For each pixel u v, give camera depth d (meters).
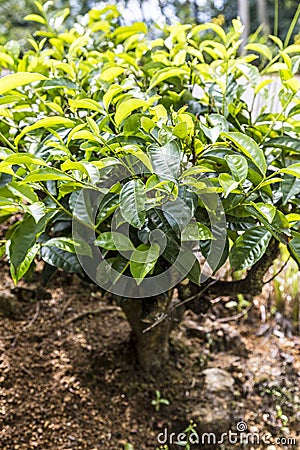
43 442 1.30
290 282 1.88
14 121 1.10
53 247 0.99
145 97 1.00
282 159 1.01
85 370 1.45
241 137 0.82
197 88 1.41
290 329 1.83
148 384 1.46
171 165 0.74
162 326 1.37
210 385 1.48
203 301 1.18
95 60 1.21
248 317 1.84
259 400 1.55
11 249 0.82
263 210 0.80
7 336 1.48
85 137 0.81
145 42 1.38
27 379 1.39
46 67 1.23
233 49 1.10
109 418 1.38
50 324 1.55
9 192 0.86
